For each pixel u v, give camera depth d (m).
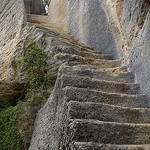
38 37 4.10
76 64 3.48
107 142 1.61
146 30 2.63
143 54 2.69
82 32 5.77
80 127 1.57
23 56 4.01
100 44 4.89
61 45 3.91
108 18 4.59
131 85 2.71
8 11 5.75
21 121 3.55
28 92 3.73
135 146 1.49
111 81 2.68
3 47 5.05
